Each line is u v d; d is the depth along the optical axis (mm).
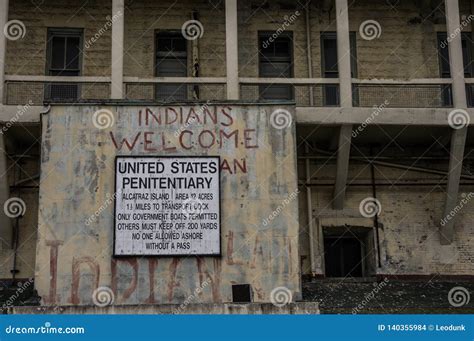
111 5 22422
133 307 17047
